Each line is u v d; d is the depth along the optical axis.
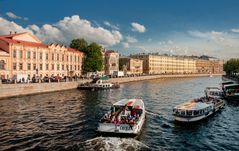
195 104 40.59
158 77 183.25
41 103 52.66
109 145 26.42
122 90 87.19
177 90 89.94
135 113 33.69
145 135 30.88
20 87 62.22
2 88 57.19
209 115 41.62
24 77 72.50
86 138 28.86
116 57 161.00
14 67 79.50
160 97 68.81
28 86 64.75
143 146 26.91
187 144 28.20
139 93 78.31
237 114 44.31
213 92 62.16
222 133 32.62
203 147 27.41
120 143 27.08
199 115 37.38
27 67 84.38
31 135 29.89
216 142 29.11
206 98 50.72
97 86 86.00
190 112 36.53
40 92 69.12
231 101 58.69
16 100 55.75
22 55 82.19
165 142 28.59
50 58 94.69
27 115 40.41
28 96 62.94
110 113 32.59
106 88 89.31
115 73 136.88
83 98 62.88
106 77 106.75
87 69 113.44
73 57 108.06
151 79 166.88
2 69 75.38
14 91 60.59
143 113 34.53
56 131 31.69
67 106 49.78
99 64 114.81
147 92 81.62
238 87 61.72
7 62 76.75
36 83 67.56
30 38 95.81
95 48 114.44
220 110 47.84
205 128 34.81
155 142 28.44
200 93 80.12
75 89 84.62
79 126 34.25
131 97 67.62
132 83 125.25
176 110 37.25
